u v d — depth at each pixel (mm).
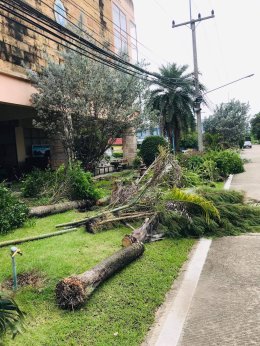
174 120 23469
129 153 24250
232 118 37812
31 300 4238
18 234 7082
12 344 3363
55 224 7836
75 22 15562
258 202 9266
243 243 6512
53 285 4594
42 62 13383
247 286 4645
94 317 3887
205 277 5023
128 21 23062
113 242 6441
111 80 13453
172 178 9023
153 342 3475
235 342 3428
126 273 5035
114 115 14078
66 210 9242
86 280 4242
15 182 15758
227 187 13555
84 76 12797
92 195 9867
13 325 2670
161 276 4965
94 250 5988
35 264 5293
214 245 6512
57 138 14969
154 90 22438
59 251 5922
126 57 14609
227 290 4562
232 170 18594
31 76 12133
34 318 3875
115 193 8844
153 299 4289
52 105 12734
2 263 5418
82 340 3455
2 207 7562
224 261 5625
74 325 3713
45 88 12109
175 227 6914
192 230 7051
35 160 18953
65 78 12492
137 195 8109
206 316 3939
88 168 15242
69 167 10742
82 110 13055
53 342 3416
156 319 3904
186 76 22406
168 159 8844
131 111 14414
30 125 19234
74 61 12695
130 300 4246
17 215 7594
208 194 7945
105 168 21953
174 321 3850
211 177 15117
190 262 5648
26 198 10383
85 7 16688
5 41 11484
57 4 14172
